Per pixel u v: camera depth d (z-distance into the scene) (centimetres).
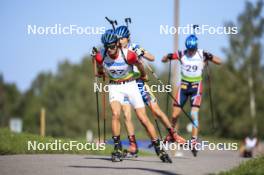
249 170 3219
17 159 3884
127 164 3706
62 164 3612
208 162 4047
